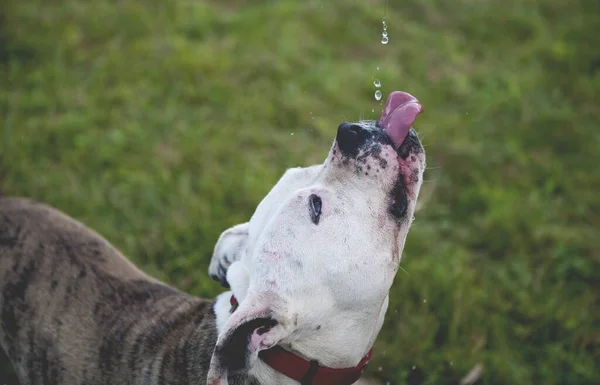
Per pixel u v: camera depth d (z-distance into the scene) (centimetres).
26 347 340
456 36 748
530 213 534
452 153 591
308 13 747
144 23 715
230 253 324
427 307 459
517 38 757
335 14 749
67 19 717
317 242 283
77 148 568
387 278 293
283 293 279
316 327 290
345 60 700
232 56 680
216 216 518
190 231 502
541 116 633
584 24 769
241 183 544
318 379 301
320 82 654
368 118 624
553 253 502
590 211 546
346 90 650
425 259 490
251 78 659
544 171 581
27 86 632
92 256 355
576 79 686
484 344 442
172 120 600
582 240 512
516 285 480
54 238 357
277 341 279
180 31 718
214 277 335
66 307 338
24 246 354
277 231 286
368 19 748
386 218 293
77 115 600
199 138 583
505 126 628
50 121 591
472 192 552
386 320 452
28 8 723
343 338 296
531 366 433
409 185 299
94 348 328
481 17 775
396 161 296
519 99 655
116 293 341
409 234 507
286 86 646
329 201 288
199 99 631
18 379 389
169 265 479
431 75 685
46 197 523
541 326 452
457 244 514
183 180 543
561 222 534
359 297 289
